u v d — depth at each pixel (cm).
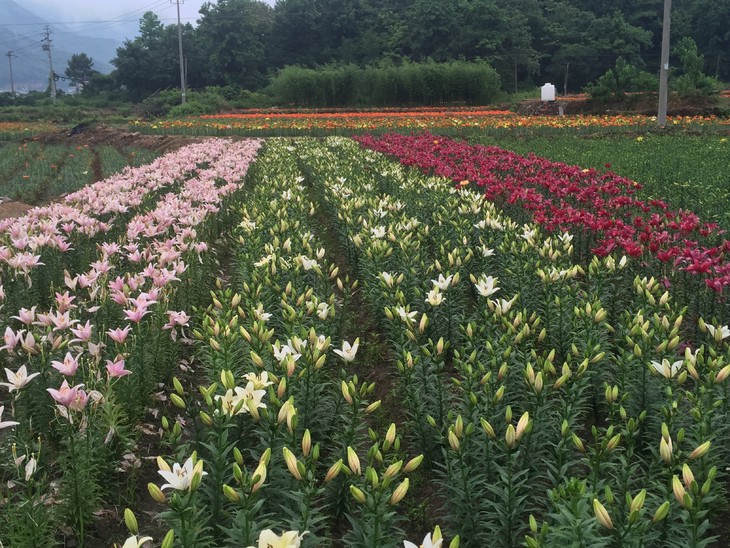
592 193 1256
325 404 549
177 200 1114
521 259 841
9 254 770
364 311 935
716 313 755
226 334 572
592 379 596
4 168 2830
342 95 6619
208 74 10194
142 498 526
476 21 9706
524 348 574
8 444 502
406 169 1958
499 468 417
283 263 802
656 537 374
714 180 1625
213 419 428
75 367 482
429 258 1066
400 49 10088
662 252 752
